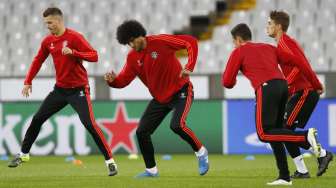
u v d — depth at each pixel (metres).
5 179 28.42
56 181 26.98
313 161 39.97
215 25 66.00
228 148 48.50
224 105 48.50
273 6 65.75
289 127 28.16
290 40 25.22
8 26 65.88
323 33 63.53
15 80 50.38
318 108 47.62
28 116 48.69
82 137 48.69
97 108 48.97
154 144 48.91
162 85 26.78
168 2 67.12
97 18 66.19
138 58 26.50
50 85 50.41
